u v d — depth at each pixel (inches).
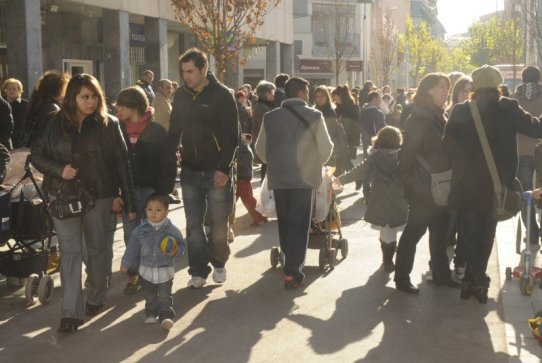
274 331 260.4
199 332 259.6
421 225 304.3
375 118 621.3
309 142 316.5
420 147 295.6
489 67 282.7
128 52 872.3
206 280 331.6
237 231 448.1
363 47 2647.6
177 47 1225.4
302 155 315.9
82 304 262.7
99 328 264.7
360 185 658.2
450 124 283.7
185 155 309.9
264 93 505.0
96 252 270.7
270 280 331.3
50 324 270.2
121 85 856.9
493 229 290.7
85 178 258.7
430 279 325.4
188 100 306.2
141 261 262.1
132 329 263.3
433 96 297.9
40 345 247.4
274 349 242.4
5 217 292.5
